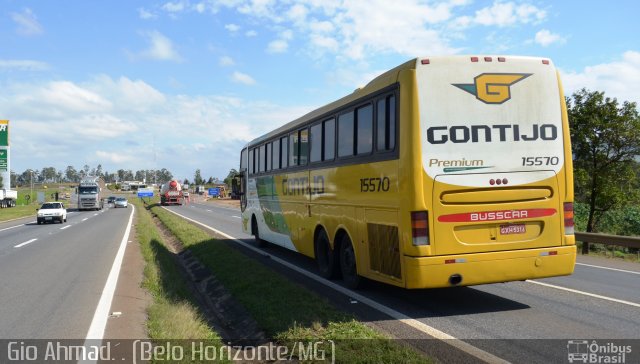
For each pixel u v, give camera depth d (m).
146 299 8.25
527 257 6.88
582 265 11.99
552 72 7.16
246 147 17.20
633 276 10.20
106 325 6.60
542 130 7.02
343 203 8.96
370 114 7.89
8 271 11.77
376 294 8.54
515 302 7.81
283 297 7.91
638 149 17.23
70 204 80.19
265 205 14.66
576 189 18.69
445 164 6.67
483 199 6.77
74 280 10.23
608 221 23.44
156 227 26.47
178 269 12.86
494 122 6.86
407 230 6.71
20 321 6.95
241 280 9.60
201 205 65.88
